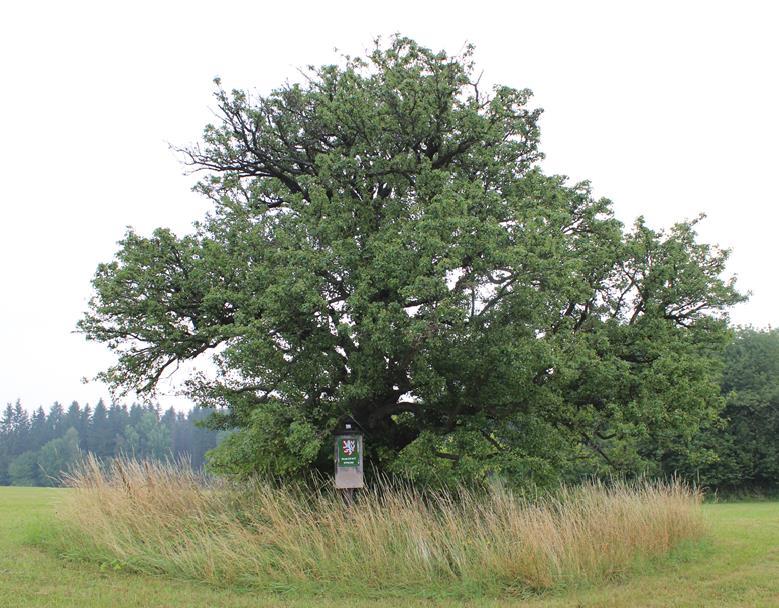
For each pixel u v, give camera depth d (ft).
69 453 258.16
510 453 50.14
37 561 37.78
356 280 48.08
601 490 44.65
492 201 47.50
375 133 57.98
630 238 58.85
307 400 50.01
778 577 36.09
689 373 54.75
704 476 145.59
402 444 59.16
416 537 36.50
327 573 35.01
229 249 55.36
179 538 38.81
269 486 44.80
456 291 44.19
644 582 35.09
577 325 59.31
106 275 52.44
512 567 34.53
